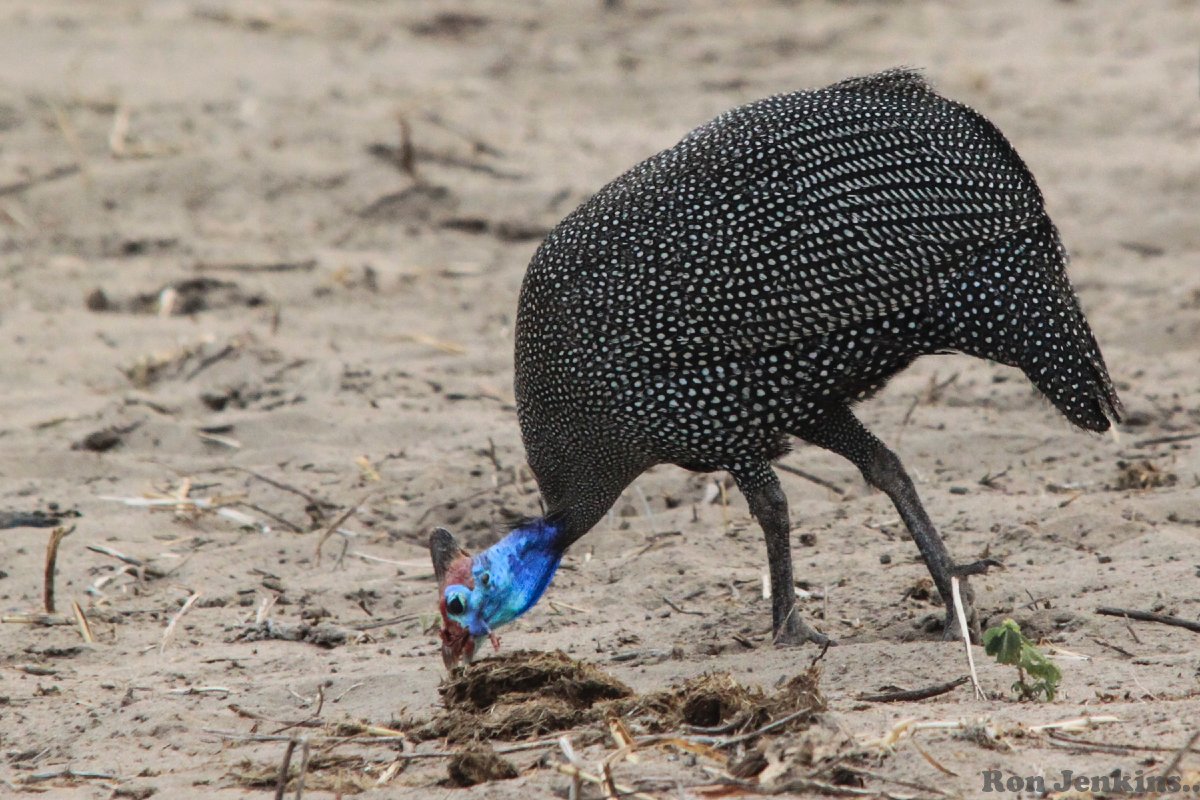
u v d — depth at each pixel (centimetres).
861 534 1444
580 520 1268
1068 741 924
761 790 879
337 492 1609
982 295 1184
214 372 1969
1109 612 1191
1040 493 1520
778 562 1211
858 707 1014
